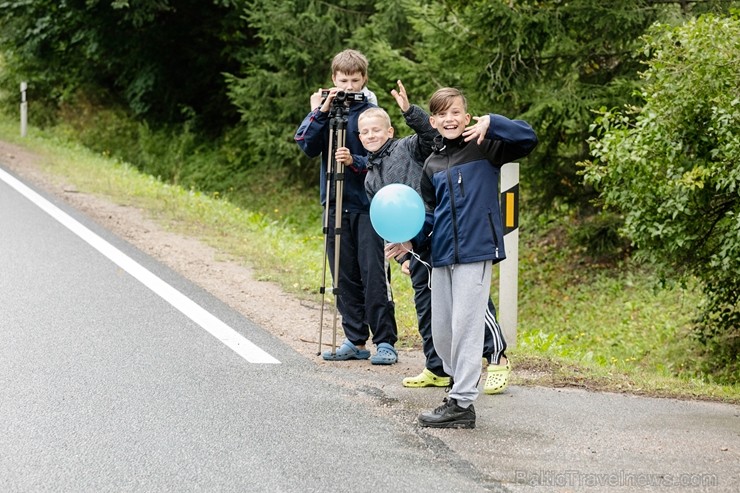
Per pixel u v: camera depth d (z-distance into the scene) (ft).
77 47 90.48
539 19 45.32
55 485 15.35
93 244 36.35
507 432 18.57
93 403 19.42
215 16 83.30
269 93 72.64
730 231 31.12
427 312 21.31
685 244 32.40
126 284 30.50
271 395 20.51
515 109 49.52
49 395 19.80
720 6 44.96
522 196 54.44
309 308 29.53
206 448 17.16
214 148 86.22
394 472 16.24
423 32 49.88
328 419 19.04
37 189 49.16
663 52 30.50
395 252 20.40
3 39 89.25
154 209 46.06
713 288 36.99
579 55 47.96
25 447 16.92
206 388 20.76
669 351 42.50
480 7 45.78
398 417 19.34
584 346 45.11
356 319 24.17
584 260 55.72
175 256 35.47
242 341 24.81
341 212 23.72
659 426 19.24
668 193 31.30
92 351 23.17
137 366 22.16
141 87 85.76
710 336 39.24
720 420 19.85
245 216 50.01
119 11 80.64
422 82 53.57
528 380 22.56
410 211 19.34
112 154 86.02
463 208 18.51
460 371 18.69
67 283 30.14
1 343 23.45
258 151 78.59
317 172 78.07
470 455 17.20
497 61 47.39
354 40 65.16
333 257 24.16
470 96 48.73
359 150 23.95
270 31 68.69
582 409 20.33
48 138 79.30
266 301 29.76
